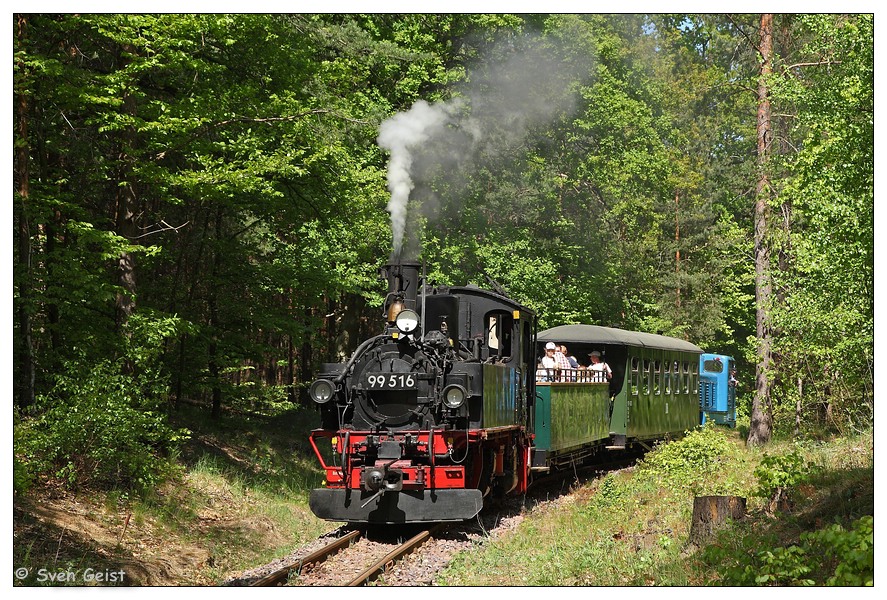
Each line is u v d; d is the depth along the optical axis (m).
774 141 20.61
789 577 7.27
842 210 13.48
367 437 11.36
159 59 13.80
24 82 11.82
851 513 8.84
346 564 9.27
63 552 9.66
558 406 14.77
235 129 15.63
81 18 12.68
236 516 13.54
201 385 19.36
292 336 20.19
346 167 16.86
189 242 19.48
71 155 14.79
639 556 9.20
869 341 14.79
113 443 12.24
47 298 12.39
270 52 15.70
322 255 20.86
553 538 10.45
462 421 11.41
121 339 13.51
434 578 8.63
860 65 13.96
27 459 11.18
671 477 13.63
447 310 12.06
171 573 10.12
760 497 10.86
